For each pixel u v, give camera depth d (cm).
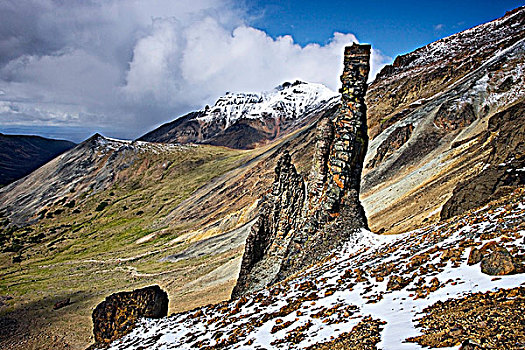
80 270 9056
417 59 19200
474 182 3647
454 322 890
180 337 1891
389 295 1353
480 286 1074
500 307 876
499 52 13725
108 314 2497
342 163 2697
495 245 1260
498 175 3434
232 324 1759
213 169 19325
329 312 1380
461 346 743
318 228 2677
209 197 13738
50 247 12538
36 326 5566
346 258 2345
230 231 8700
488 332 774
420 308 1106
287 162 3114
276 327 1434
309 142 14012
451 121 9481
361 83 2764
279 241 2972
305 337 1212
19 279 8744
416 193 6297
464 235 1642
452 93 10925
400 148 10019
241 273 2945
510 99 9088
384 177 9219
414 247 1883
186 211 13450
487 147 5616
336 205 2670
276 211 3020
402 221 5350
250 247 2953
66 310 6138
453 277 1241
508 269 1079
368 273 1747
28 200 18675
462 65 14475
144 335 2194
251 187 12225
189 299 4866
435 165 7388
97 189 18862
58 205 17712
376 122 14425
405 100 15025
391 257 1884
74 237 13575
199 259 7462
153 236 11431
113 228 14000
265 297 2041
